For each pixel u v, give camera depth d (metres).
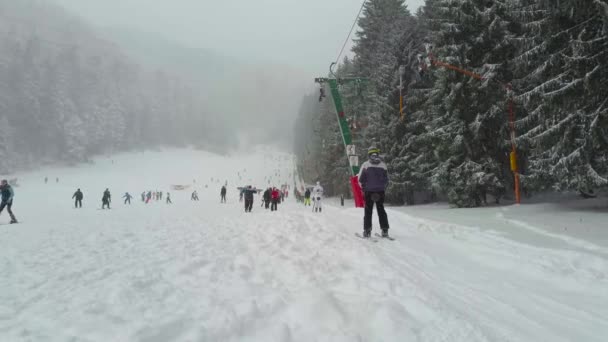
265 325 2.14
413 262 4.49
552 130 10.88
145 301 2.51
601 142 10.24
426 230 7.86
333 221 9.16
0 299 2.67
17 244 6.29
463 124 16.45
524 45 11.89
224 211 19.81
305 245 5.11
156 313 2.26
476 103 16.38
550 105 10.91
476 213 12.62
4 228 10.16
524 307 3.07
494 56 16.25
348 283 3.05
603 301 3.33
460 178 16.62
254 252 4.64
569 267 4.38
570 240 6.32
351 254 4.37
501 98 15.89
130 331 1.94
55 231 8.78
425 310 2.53
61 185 79.38
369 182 6.45
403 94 25.48
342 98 38.41
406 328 2.16
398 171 25.41
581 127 10.54
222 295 2.71
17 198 48.38
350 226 8.49
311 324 2.17
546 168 11.98
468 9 16.45
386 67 27.14
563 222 8.69
